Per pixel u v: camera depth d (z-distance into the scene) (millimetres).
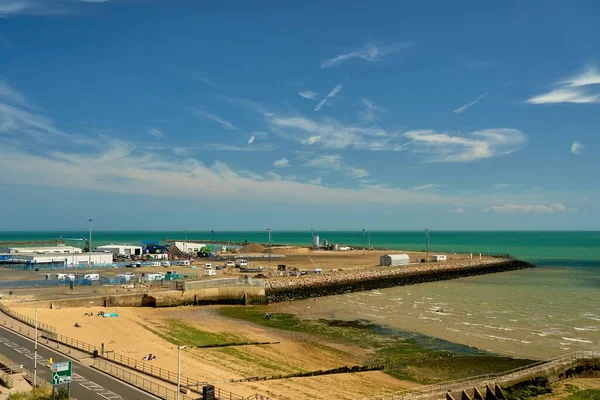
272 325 83438
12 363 50406
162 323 79625
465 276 165875
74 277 117438
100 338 64750
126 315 82938
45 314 76500
